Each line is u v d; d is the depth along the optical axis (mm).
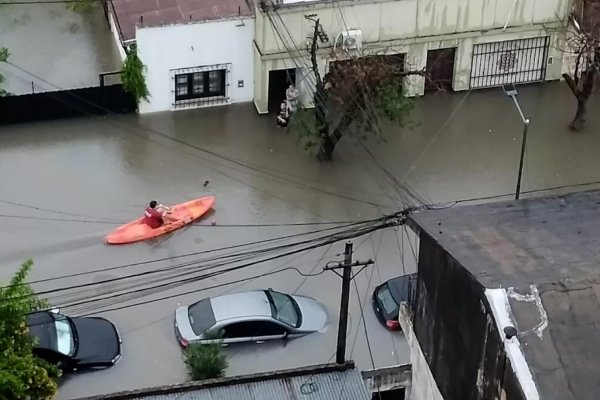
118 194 40781
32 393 28828
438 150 44062
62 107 44531
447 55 46750
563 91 48125
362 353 33562
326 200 40812
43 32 50875
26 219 39250
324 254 37938
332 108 41000
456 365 21953
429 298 23406
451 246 21719
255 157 43125
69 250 37812
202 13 45000
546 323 18875
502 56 47406
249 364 33031
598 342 18672
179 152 43281
